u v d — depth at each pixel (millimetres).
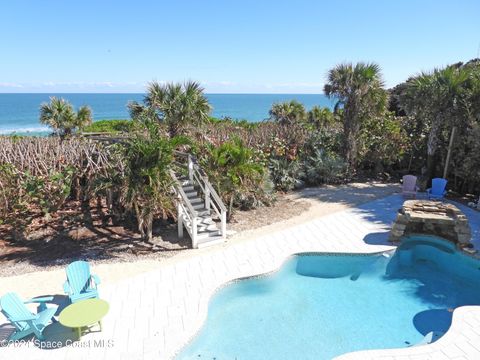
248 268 8844
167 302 7367
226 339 6684
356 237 10820
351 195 15516
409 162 18359
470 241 10383
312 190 16438
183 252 9789
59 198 11172
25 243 10031
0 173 10414
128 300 7441
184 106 14266
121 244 10203
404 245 10570
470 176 14711
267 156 16016
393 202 14414
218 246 10203
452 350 5887
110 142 13016
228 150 11727
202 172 12117
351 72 16641
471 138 14102
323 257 9836
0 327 6605
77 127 22656
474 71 14664
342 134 18125
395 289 8594
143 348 6008
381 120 18344
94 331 6449
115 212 11555
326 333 6914
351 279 9031
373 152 18359
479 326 6504
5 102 142375
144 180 9742
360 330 7035
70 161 11789
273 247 10109
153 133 10625
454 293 8445
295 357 6242
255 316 7430
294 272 9383
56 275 8516
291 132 17891
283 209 13562
